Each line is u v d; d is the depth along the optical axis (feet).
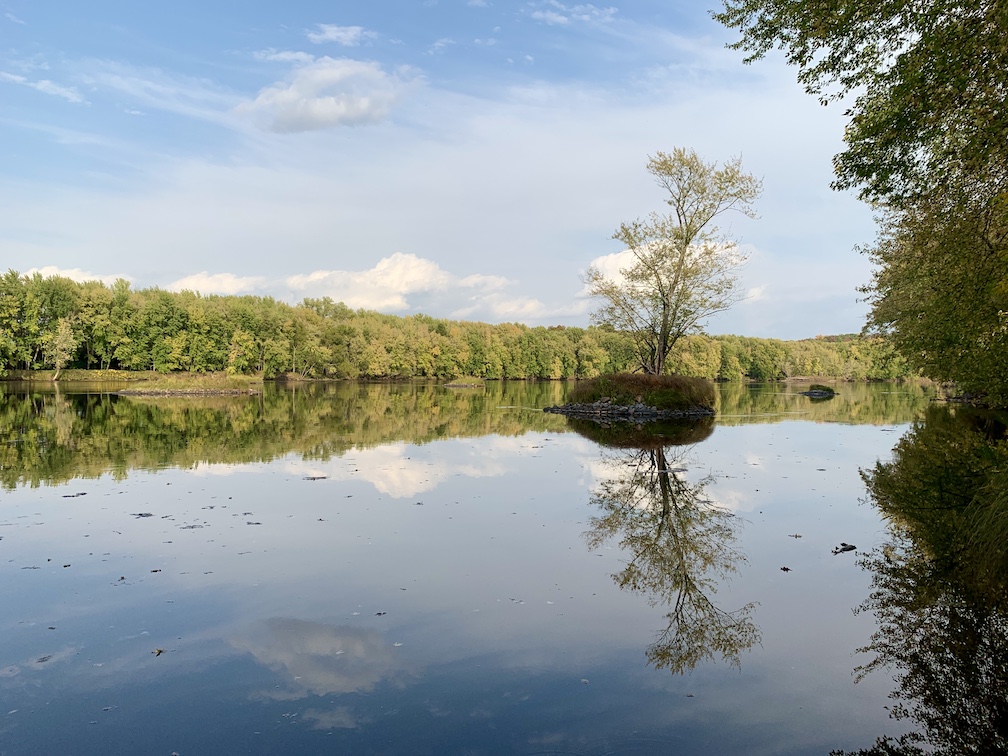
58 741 16.21
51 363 231.71
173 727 16.80
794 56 34.42
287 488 46.32
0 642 21.76
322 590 26.43
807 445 72.18
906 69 30.27
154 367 252.62
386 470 54.08
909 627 23.00
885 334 83.05
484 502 42.45
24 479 49.24
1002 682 19.21
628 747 15.81
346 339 311.06
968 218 38.65
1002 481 31.07
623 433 84.84
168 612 24.17
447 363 351.87
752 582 27.58
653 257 120.78
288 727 16.71
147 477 50.24
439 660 20.44
